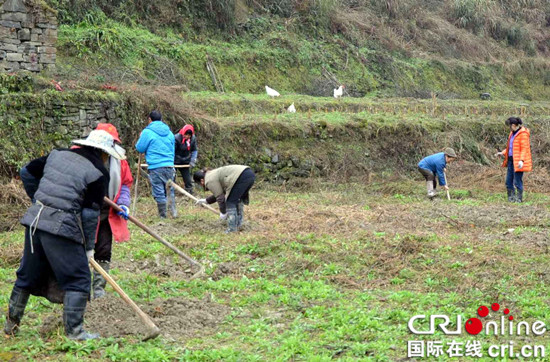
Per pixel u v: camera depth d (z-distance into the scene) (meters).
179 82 25.14
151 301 6.97
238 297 7.45
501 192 17.23
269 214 12.72
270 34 31.69
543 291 7.84
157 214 12.67
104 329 6.11
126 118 15.58
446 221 12.59
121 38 24.62
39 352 5.56
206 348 5.79
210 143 17.06
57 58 22.39
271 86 28.86
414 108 25.11
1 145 12.88
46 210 5.61
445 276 8.46
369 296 7.53
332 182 17.78
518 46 46.06
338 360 5.46
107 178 5.92
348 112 22.69
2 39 17.03
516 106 29.14
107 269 7.02
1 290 7.34
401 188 16.84
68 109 14.20
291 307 7.11
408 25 40.31
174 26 28.47
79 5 25.09
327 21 34.97
